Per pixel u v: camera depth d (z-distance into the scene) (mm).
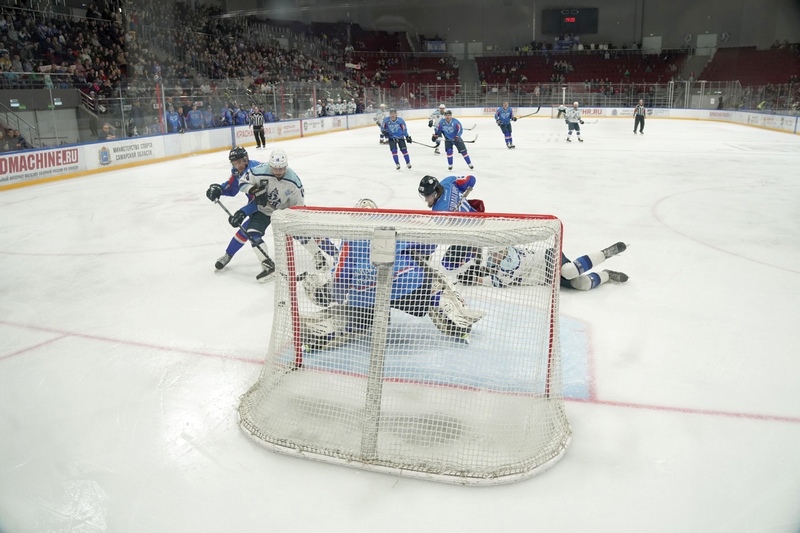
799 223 6949
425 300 3189
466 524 2154
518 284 2848
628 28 34562
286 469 2484
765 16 31875
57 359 3613
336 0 34719
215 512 2242
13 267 5711
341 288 3006
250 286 5004
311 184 10438
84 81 16328
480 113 31547
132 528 2174
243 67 26328
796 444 2623
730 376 3262
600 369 3344
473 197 8820
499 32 36094
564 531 2113
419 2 36156
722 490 2318
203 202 9133
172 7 24281
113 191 10281
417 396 2822
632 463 2488
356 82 32375
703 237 6340
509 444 2521
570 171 11484
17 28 16516
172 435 2764
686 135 19578
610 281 4855
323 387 2914
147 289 4961
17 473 2508
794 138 17891
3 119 12484
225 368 3459
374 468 2430
